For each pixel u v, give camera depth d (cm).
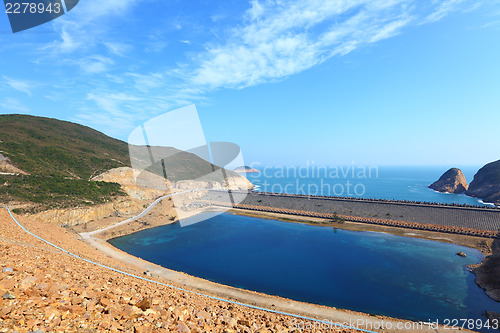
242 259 3941
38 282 623
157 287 1224
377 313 2397
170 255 4112
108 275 1137
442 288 2930
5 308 427
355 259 3909
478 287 2975
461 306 2534
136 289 916
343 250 4347
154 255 4103
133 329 488
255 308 1467
